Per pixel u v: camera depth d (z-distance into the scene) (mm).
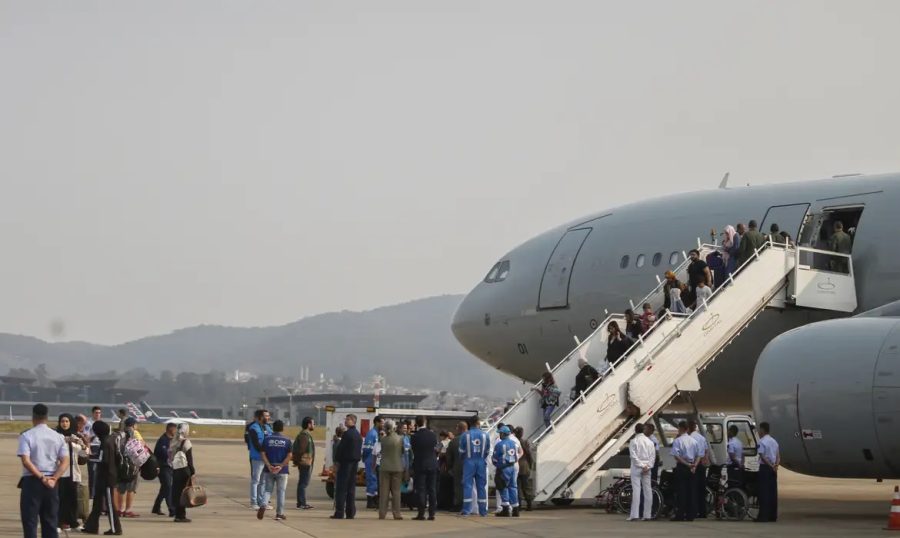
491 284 38969
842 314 29266
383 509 25156
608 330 29891
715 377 31812
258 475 27016
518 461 26625
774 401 24781
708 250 30656
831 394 23766
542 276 36469
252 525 23516
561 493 26688
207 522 24188
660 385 27438
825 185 31000
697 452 24562
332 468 33281
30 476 16906
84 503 23375
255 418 26406
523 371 38344
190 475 24453
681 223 33031
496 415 33562
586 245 35531
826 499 35406
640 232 34031
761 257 28984
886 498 36031
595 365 29922
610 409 27141
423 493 24984
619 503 26688
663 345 27609
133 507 28594
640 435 24766
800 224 30391
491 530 22453
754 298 28750
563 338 35812
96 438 22484
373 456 29750
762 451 24391
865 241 29219
